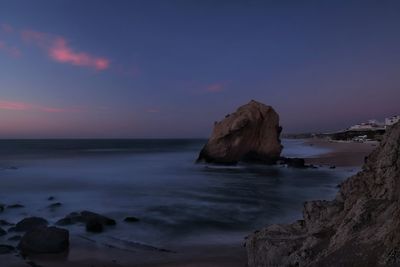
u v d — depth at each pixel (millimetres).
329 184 34469
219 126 56688
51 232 14867
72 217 19234
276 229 11266
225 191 30922
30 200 26078
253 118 54406
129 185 34562
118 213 21984
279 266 9203
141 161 65875
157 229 18344
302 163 51375
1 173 44531
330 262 7418
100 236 16844
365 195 9367
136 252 14484
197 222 19875
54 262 13203
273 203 25344
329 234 9180
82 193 29516
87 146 154000
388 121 145750
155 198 27391
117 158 74688
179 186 34031
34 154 89812
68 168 52094
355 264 6809
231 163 55219
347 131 194250
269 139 55531
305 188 32188
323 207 11258
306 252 8555
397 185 8414
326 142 162375
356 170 45531
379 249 6660
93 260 13445
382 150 10211
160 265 12484
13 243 15500
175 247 15242
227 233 17719
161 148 131250
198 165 55562
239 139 54375
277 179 38812
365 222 8023
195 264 12344
